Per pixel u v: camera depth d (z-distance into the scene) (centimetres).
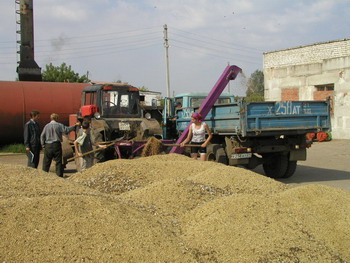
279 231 333
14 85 1902
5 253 248
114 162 570
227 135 974
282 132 935
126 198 392
